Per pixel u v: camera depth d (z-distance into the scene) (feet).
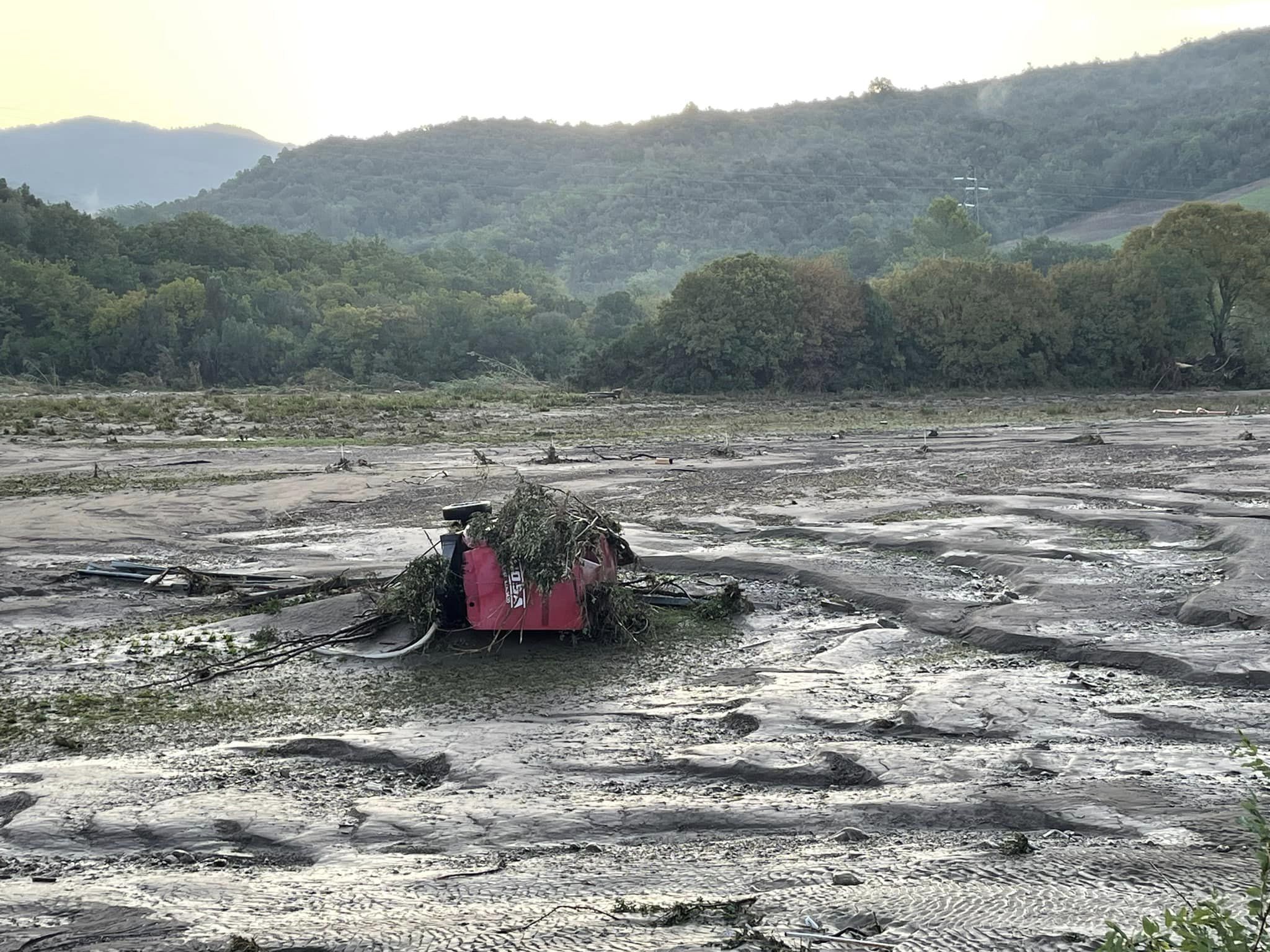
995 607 43.16
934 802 23.58
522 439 128.36
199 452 114.62
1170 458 95.86
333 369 348.38
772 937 16.34
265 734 31.27
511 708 33.09
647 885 19.33
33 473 97.60
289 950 16.74
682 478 87.97
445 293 403.75
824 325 256.73
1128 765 26.12
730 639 41.04
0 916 18.93
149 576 53.21
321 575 53.16
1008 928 16.46
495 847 22.33
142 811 24.84
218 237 460.14
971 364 262.26
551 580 39.73
